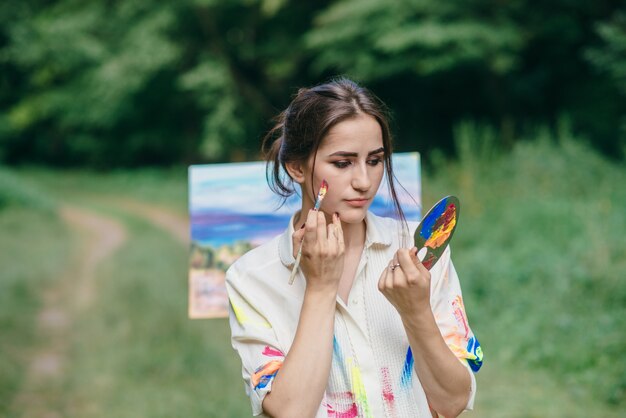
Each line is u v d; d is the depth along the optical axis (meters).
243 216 3.12
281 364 1.50
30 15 22.31
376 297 1.55
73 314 7.56
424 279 1.40
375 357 1.53
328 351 1.42
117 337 6.40
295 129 1.50
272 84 18.30
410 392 1.52
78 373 5.55
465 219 7.93
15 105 24.09
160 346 5.97
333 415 1.51
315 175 1.47
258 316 1.58
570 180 8.09
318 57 16.20
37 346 6.41
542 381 4.51
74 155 24.66
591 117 12.30
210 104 17.91
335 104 1.45
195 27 18.33
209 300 3.11
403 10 12.20
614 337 4.68
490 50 12.24
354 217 1.47
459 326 1.59
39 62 22.11
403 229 1.62
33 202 15.63
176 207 16.92
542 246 6.57
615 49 10.11
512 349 4.97
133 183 20.39
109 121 21.53
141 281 8.67
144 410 4.70
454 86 15.72
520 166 8.48
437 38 11.73
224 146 18.14
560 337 4.94
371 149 1.46
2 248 11.53
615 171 8.21
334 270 1.44
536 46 13.44
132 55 18.36
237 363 5.52
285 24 17.39
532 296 5.62
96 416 4.67
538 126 13.30
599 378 4.36
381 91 16.16
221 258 3.11
